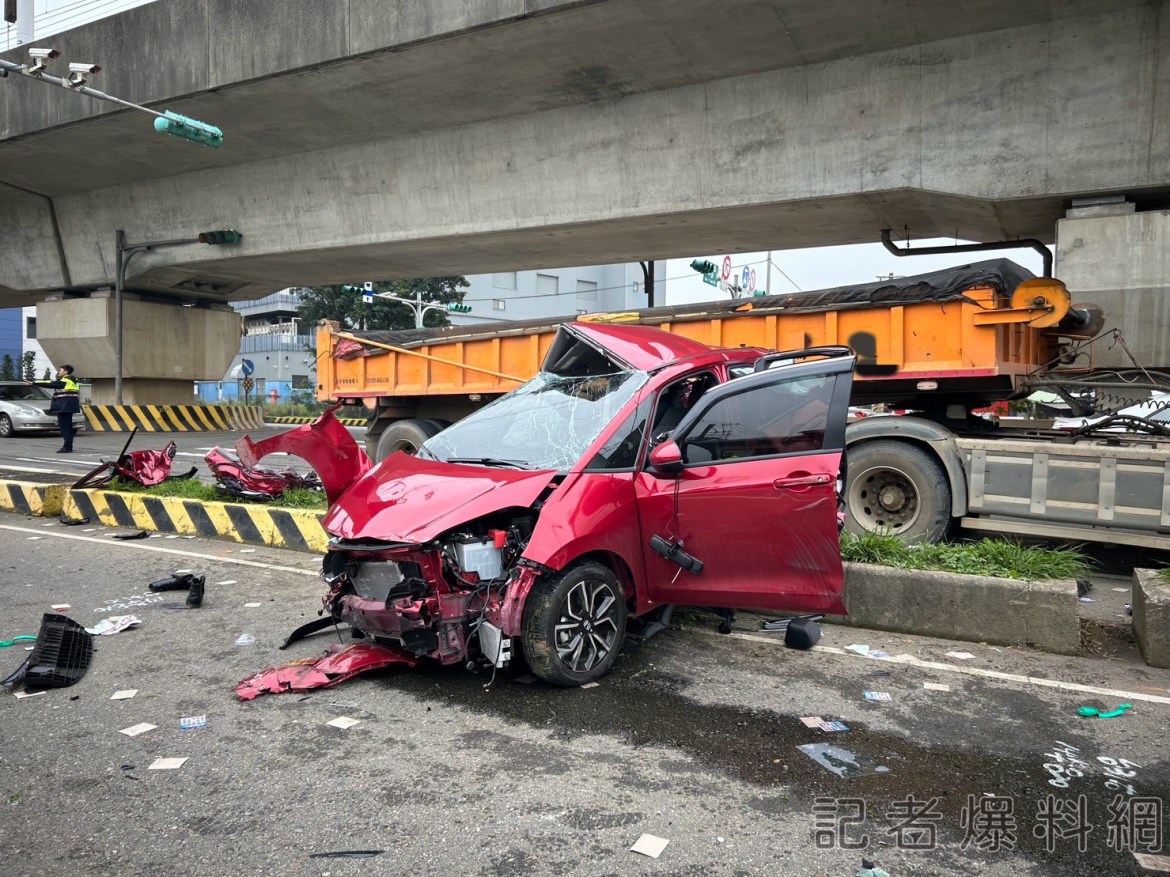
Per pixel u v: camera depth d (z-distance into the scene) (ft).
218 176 78.54
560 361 19.08
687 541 15.76
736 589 15.89
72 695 14.49
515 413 17.87
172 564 24.85
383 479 16.30
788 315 28.19
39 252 94.79
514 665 15.84
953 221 55.21
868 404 29.35
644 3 44.57
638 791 10.99
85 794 10.93
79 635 16.90
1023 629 17.06
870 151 49.08
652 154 56.29
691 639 17.56
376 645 15.96
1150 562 24.64
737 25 46.34
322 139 68.39
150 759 11.96
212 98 60.75
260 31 56.39
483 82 55.62
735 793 10.94
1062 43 43.21
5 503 34.94
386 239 69.92
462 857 9.43
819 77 49.96
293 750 12.26
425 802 10.70
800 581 15.43
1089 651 16.85
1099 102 42.70
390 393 40.81
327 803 10.68
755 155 52.70
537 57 51.62
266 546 27.45
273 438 20.29
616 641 15.29
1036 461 21.88
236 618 19.20
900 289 26.03
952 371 25.29
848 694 14.51
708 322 30.22
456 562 14.26
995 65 45.03
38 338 97.04
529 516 15.43
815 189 51.01
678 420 17.83
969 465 22.70
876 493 24.29
